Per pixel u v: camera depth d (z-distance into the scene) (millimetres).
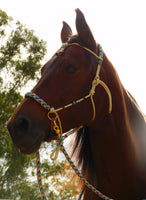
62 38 2553
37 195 10289
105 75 2207
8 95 21516
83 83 2078
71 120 2082
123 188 2213
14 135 1912
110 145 2215
